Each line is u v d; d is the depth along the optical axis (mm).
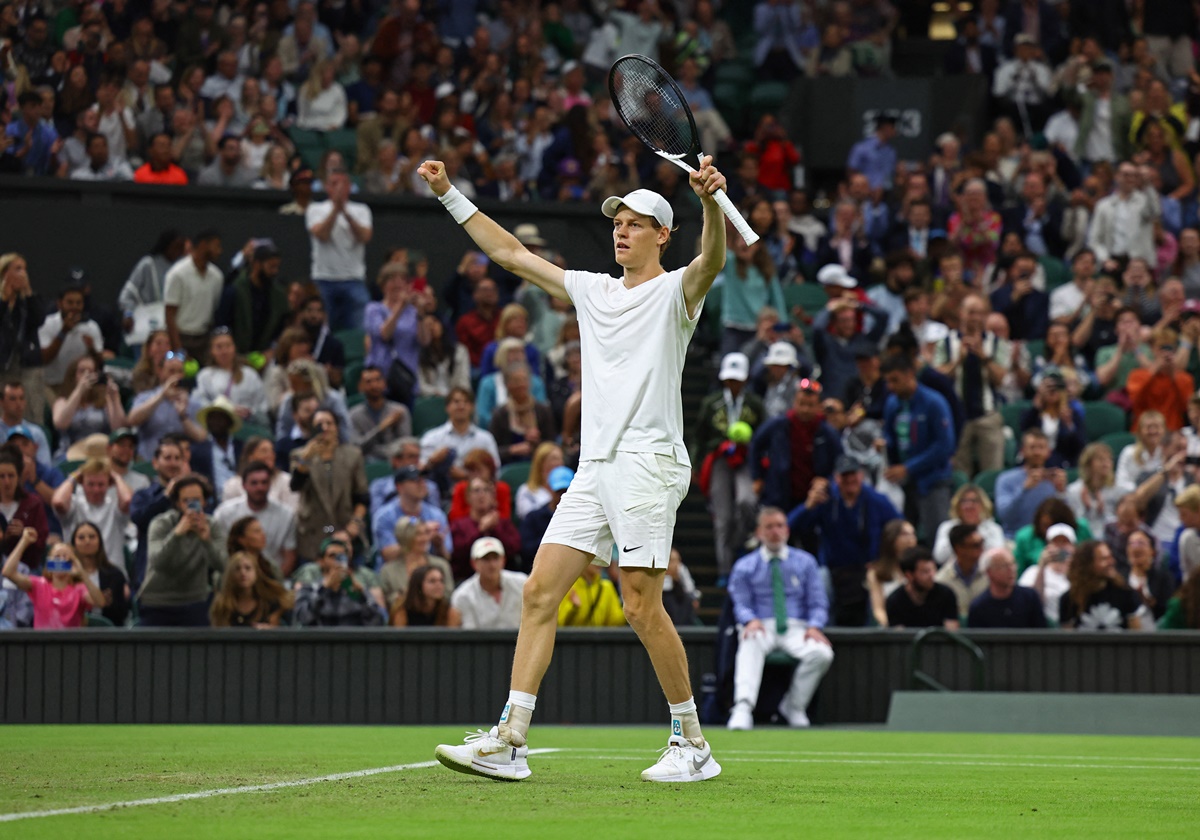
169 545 16578
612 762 9500
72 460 19359
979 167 28438
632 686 16875
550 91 30078
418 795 7043
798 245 27734
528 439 20812
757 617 16766
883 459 19969
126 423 20062
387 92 28062
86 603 16594
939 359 22250
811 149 33469
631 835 5723
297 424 19469
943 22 36594
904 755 11211
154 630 16297
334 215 24250
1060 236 28031
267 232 26219
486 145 29219
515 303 24422
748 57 34844
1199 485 18625
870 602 18250
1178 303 24484
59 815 6062
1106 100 30656
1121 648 16984
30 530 16406
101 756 9812
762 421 20438
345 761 9406
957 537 18016
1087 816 6766
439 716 16609
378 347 22359
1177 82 33344
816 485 18578
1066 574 17969
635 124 8891
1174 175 29547
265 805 6555
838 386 22609
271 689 16422
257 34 28703
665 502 7863
